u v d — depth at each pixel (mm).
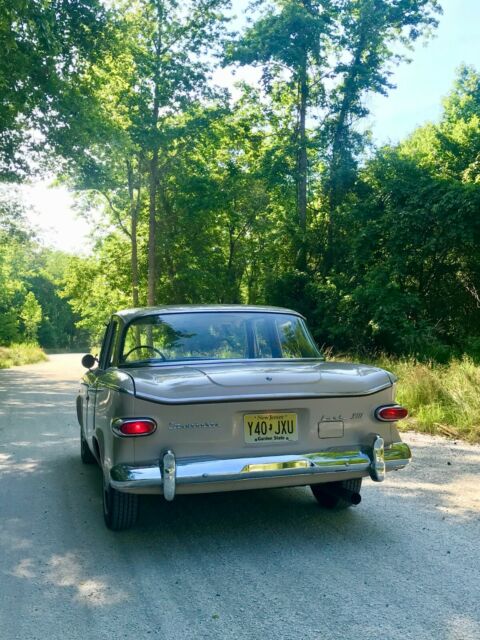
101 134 20719
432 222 21281
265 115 33438
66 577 3801
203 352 4832
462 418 8875
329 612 3232
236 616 3215
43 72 17875
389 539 4379
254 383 4152
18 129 19891
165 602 3410
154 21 32906
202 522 4840
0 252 46719
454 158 27141
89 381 5773
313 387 4242
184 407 3992
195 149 36438
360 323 22797
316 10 29844
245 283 40938
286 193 33031
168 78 32469
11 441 8844
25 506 5430
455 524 4703
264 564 3939
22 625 3170
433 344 19484
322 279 26812
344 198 28359
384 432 4480
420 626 3055
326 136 30734
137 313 5082
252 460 4008
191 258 37344
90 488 6078
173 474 3855
